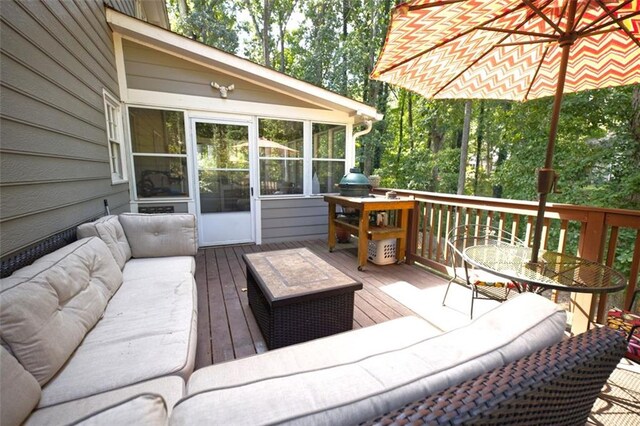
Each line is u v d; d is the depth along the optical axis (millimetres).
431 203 3490
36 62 1735
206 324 2248
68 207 2113
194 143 4215
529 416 625
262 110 4500
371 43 10758
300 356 1225
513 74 2389
